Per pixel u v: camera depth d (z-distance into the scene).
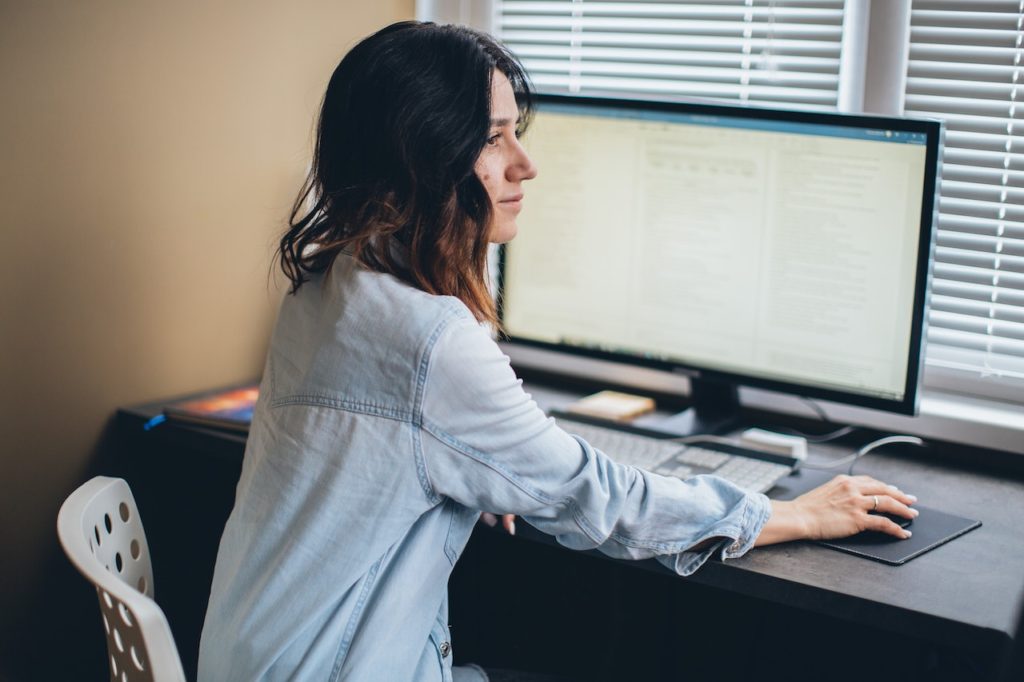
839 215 1.47
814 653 1.80
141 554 1.25
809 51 1.72
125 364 1.69
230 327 1.84
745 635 1.85
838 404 1.71
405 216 1.10
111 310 1.65
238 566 1.09
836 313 1.50
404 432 1.04
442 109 1.10
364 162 1.13
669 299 1.64
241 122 1.76
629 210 1.65
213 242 1.77
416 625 1.13
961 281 1.68
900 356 1.46
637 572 1.90
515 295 1.79
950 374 1.72
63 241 1.57
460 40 1.13
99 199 1.60
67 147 1.54
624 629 1.93
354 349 1.06
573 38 1.93
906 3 1.63
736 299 1.58
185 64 1.66
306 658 1.06
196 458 1.80
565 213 1.71
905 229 1.43
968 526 1.32
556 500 1.12
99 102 1.57
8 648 1.64
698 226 1.59
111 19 1.56
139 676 0.97
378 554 1.07
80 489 1.18
